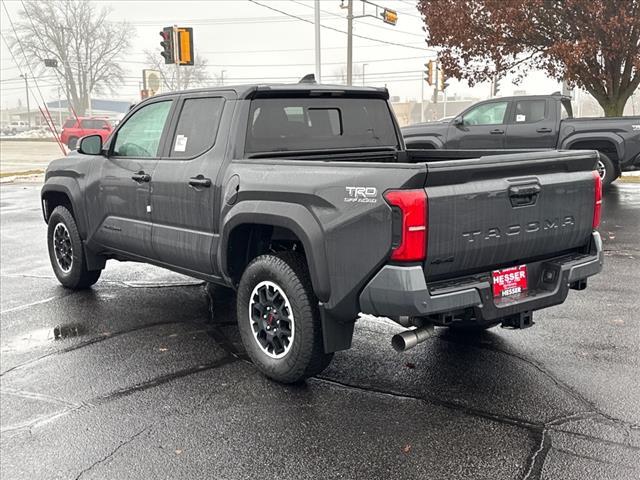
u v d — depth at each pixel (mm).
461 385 4184
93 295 6547
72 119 35375
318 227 3840
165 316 5812
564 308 5766
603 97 16969
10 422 3834
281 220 4039
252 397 4082
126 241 5703
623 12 14867
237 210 4352
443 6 17562
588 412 3766
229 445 3490
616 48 15453
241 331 4500
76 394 4203
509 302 3836
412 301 3447
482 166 3598
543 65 17953
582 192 4223
